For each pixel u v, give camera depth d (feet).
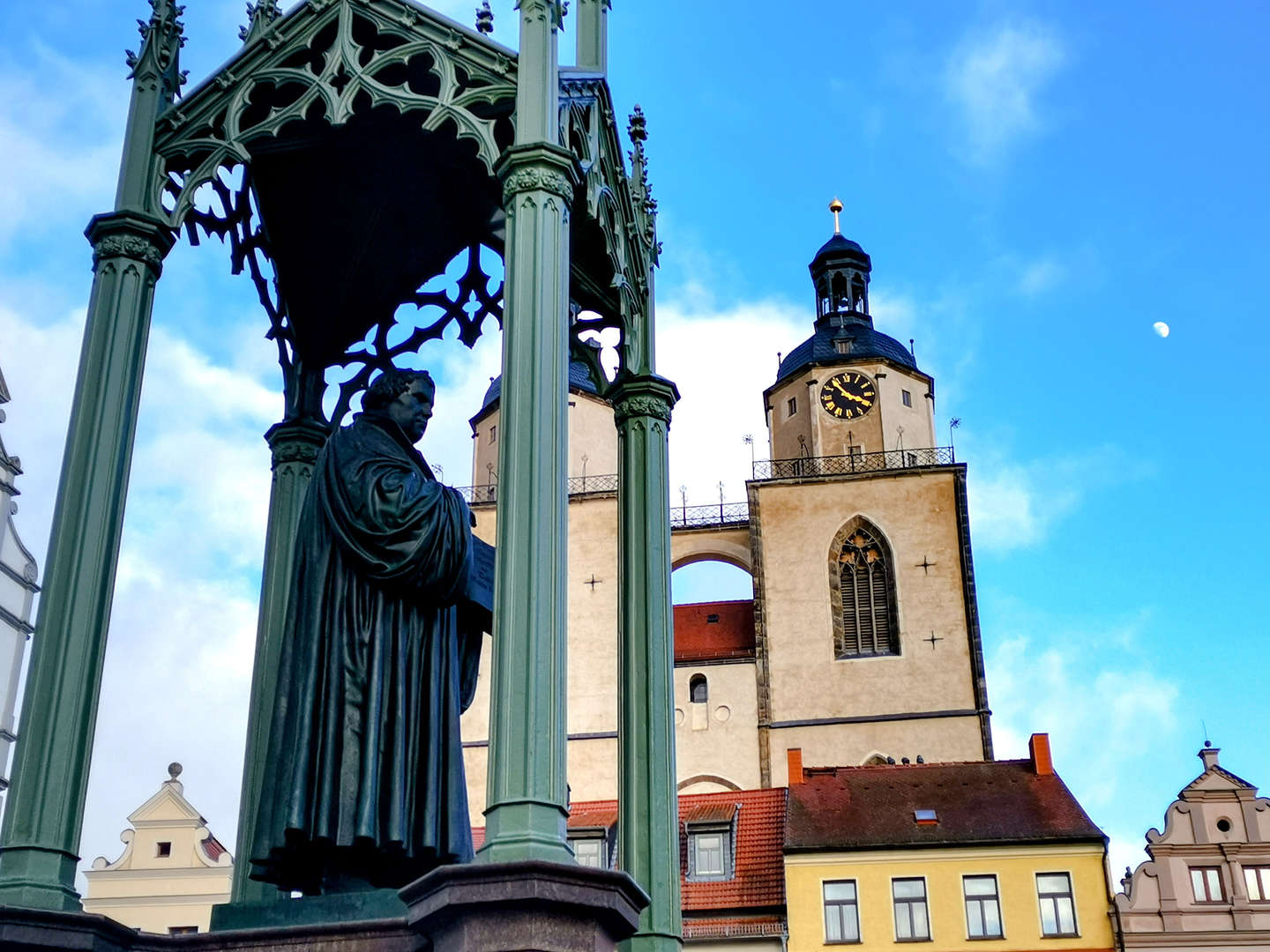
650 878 28.78
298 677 26.30
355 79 29.17
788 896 136.15
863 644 219.82
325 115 29.22
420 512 26.91
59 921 22.24
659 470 32.81
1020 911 133.28
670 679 30.76
